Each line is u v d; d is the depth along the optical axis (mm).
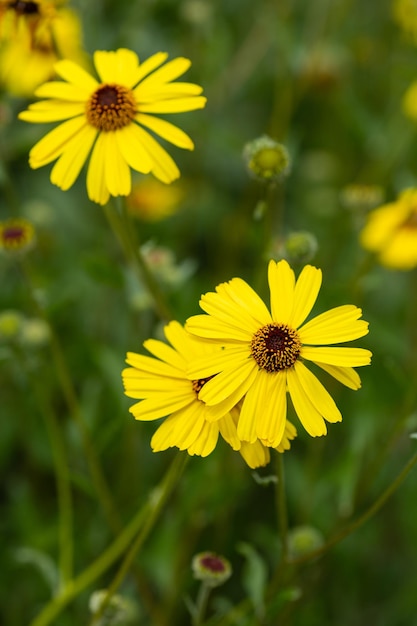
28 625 707
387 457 671
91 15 821
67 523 636
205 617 707
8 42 682
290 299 541
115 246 809
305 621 689
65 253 806
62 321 763
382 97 922
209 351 543
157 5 904
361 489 658
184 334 546
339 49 830
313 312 691
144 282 626
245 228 826
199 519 670
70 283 773
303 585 681
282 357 532
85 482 633
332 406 531
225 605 650
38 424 723
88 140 586
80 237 843
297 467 720
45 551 702
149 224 813
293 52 795
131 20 820
